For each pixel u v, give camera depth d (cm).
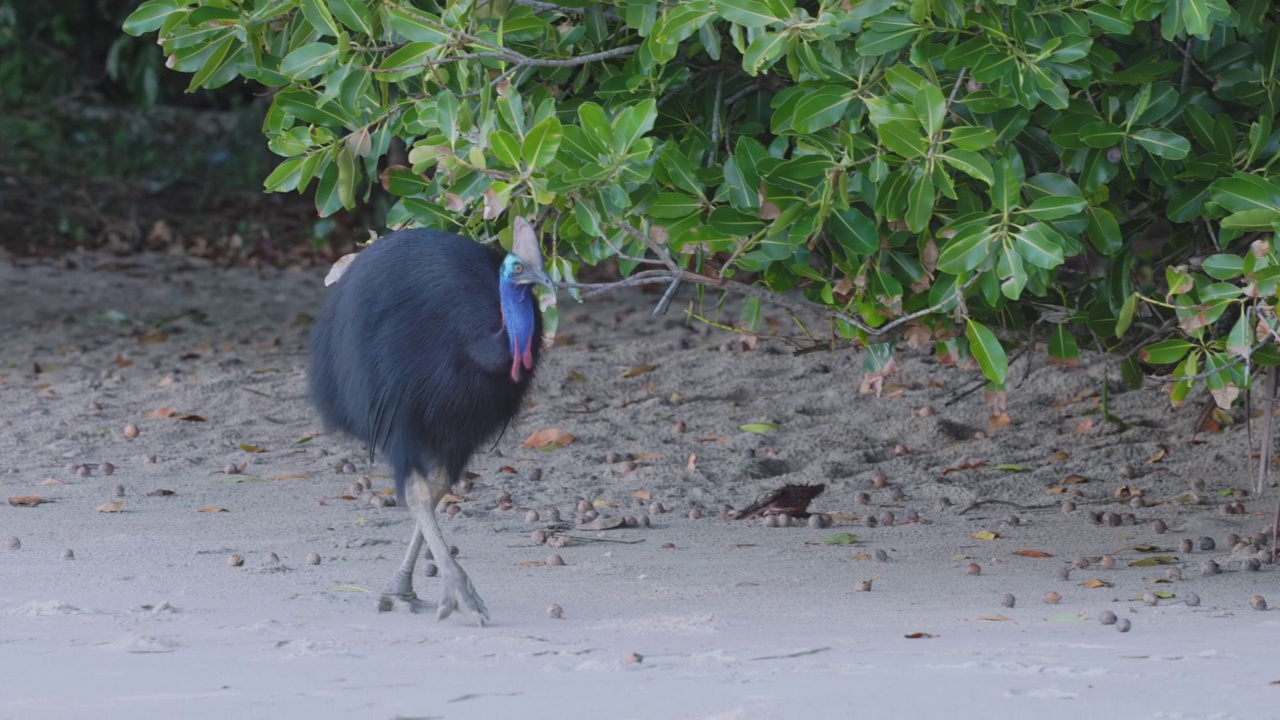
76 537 1198
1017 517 1305
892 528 1288
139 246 3384
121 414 1762
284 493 1400
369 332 967
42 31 4131
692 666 798
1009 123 961
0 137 3719
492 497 1396
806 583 1076
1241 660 809
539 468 1511
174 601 980
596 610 984
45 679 757
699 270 1059
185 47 1019
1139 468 1488
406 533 1239
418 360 952
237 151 3916
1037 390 1761
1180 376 1021
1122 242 1070
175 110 4056
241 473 1496
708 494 1412
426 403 954
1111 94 990
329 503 1355
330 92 996
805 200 959
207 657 816
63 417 1742
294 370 2017
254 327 2462
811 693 725
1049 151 1039
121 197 3625
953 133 894
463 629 916
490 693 729
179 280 2984
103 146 3819
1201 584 1070
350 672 781
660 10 959
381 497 1355
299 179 1064
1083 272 1199
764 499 1351
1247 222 910
